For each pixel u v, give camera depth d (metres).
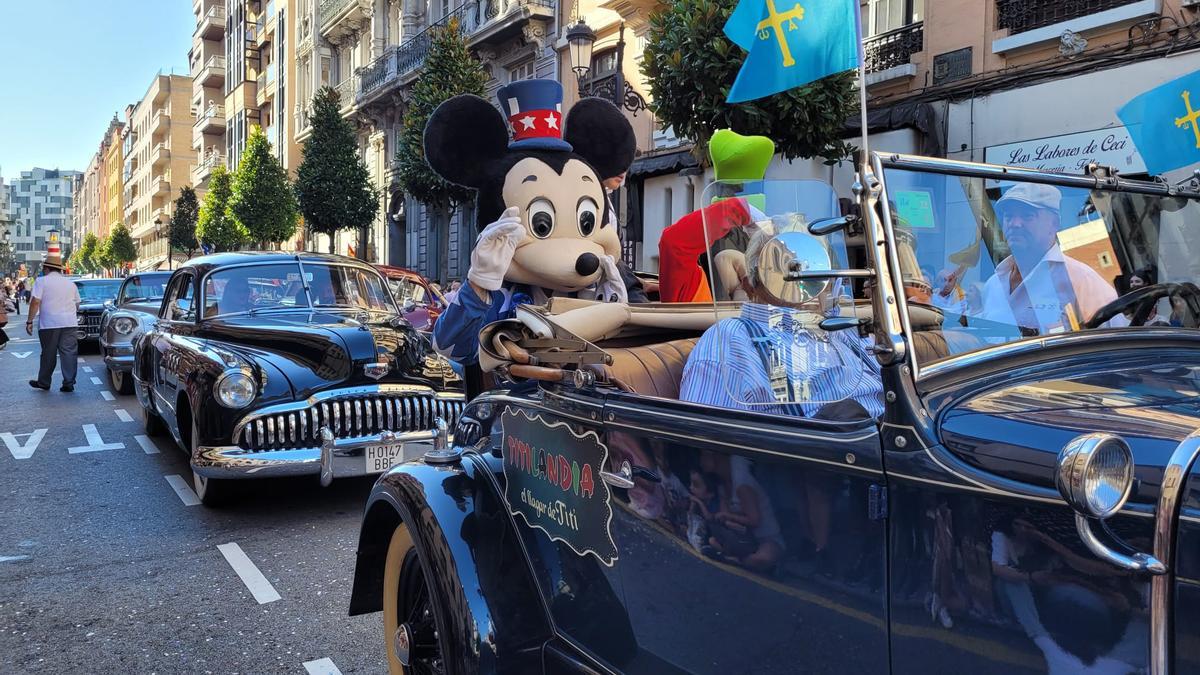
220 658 3.41
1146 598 1.02
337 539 4.95
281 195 27.44
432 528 2.38
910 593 1.28
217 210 31.86
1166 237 2.20
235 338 5.73
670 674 1.79
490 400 2.62
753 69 2.13
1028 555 1.13
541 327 2.17
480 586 2.23
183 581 4.28
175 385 5.81
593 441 2.00
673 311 2.59
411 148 14.56
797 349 1.98
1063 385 1.42
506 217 3.33
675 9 7.54
